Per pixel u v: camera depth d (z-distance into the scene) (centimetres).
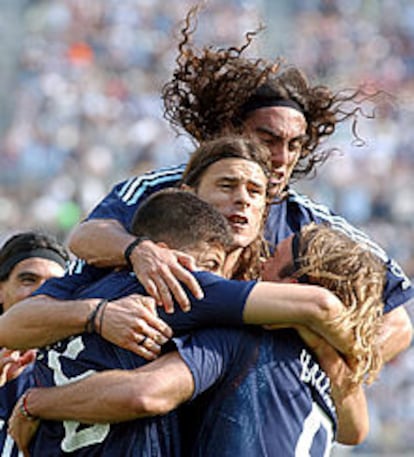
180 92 1296
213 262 932
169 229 931
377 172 4362
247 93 1256
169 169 1234
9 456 1198
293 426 904
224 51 1327
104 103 4819
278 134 1245
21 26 5169
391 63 5000
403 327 1227
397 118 4481
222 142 1006
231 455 884
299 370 912
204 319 895
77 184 4441
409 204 4312
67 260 1416
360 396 988
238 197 988
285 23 4984
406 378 3484
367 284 914
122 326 881
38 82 4931
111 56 5078
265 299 888
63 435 900
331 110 1348
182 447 905
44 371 934
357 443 1016
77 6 5253
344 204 4291
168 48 5041
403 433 3384
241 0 4831
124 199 1192
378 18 5131
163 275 899
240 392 892
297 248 938
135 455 875
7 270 1389
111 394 859
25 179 4481
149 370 868
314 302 885
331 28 5006
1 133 4706
